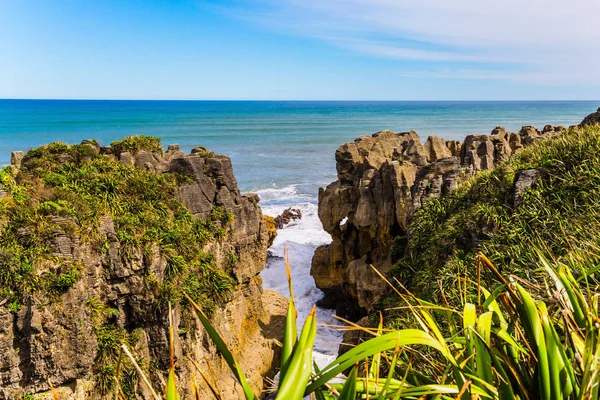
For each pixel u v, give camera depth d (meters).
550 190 12.44
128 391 11.70
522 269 9.03
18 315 10.48
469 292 9.06
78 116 178.50
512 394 2.83
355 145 24.84
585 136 13.29
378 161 23.80
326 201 25.06
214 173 16.98
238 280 16.64
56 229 11.30
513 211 12.95
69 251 11.39
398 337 2.64
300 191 53.41
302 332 2.50
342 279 24.39
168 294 12.66
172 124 148.00
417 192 19.62
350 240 24.64
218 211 16.58
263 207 45.19
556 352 2.78
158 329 12.67
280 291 27.36
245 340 16.95
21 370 10.60
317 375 2.69
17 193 12.15
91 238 12.06
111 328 12.27
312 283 28.12
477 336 2.98
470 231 14.01
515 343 3.14
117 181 14.23
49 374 10.82
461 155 24.14
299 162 74.25
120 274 12.41
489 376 2.95
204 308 13.88
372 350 2.57
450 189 19.09
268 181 59.09
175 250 13.95
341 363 2.57
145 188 14.80
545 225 11.34
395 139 26.41
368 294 21.84
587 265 5.37
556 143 14.14
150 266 12.80
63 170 14.16
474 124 151.25
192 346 13.50
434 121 168.62
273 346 17.61
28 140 100.12
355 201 24.09
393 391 3.01
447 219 16.02
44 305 10.70
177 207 15.27
